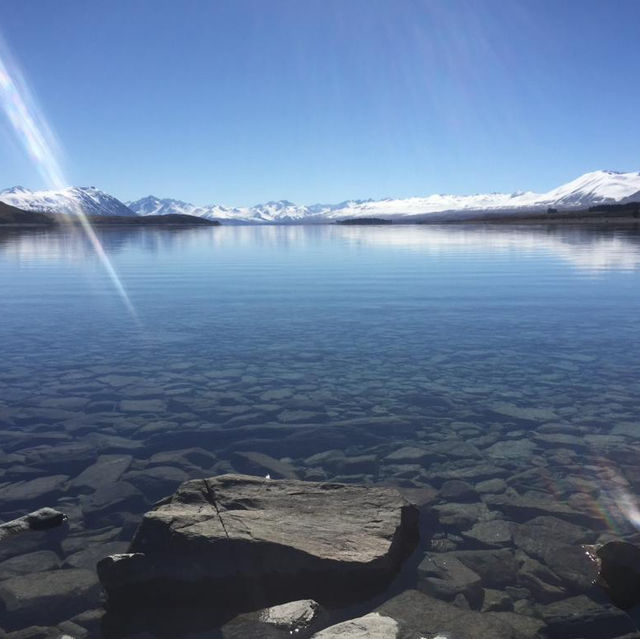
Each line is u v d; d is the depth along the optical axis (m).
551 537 2.63
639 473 3.24
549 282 11.49
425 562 2.47
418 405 4.33
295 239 42.16
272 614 2.18
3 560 2.50
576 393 4.53
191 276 13.71
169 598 2.32
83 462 3.42
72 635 2.11
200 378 5.02
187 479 3.21
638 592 2.26
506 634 2.05
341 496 2.76
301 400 4.46
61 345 6.24
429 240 34.59
